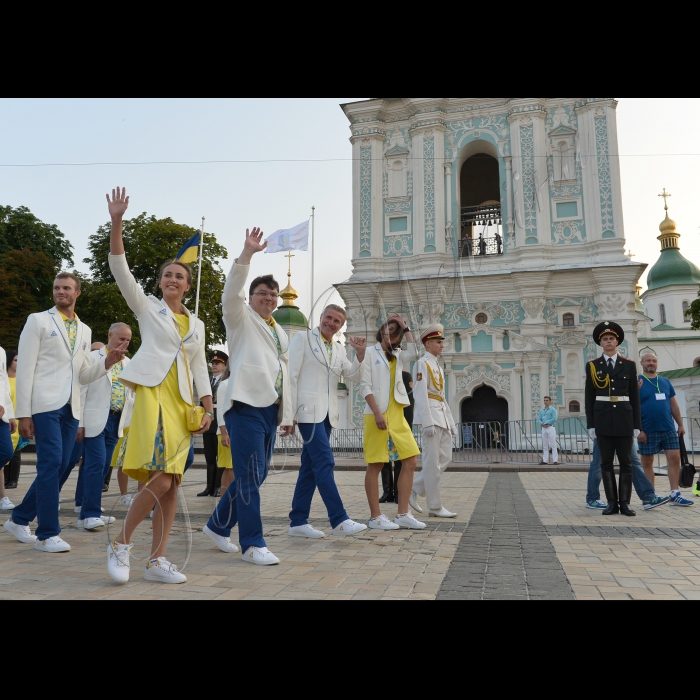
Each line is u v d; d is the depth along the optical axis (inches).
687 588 144.1
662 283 2190.0
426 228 1130.0
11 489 434.9
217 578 153.7
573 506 330.6
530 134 1117.1
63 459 208.5
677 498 327.9
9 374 380.5
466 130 1162.0
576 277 1053.2
